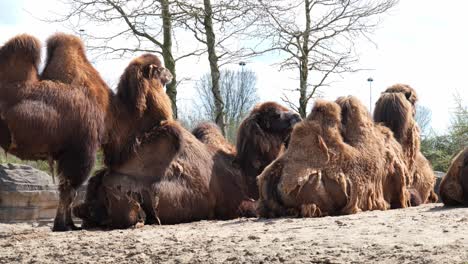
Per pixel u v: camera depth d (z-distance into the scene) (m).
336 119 10.80
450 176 10.78
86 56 11.48
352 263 6.73
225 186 12.30
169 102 12.05
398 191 11.48
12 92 10.49
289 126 12.46
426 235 7.74
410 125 12.68
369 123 11.29
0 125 10.64
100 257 8.05
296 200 10.48
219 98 20.08
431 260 6.52
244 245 7.98
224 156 12.70
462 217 8.96
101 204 11.47
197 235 9.16
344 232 8.33
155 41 19.56
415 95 13.60
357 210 10.52
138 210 11.27
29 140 10.48
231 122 27.95
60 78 10.94
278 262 7.02
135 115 11.59
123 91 11.63
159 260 7.62
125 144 11.52
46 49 11.33
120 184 11.30
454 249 6.89
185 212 11.79
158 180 11.53
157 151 11.62
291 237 8.23
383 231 8.19
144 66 11.77
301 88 22.39
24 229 11.87
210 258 7.46
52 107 10.56
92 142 10.89
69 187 10.95
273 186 10.73
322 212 10.48
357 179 10.59
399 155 11.80
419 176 13.15
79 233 10.34
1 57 10.71
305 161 10.55
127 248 8.48
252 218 11.20
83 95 10.90
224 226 10.12
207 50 19.98
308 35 22.20
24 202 14.60
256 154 12.42
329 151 10.58
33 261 8.05
